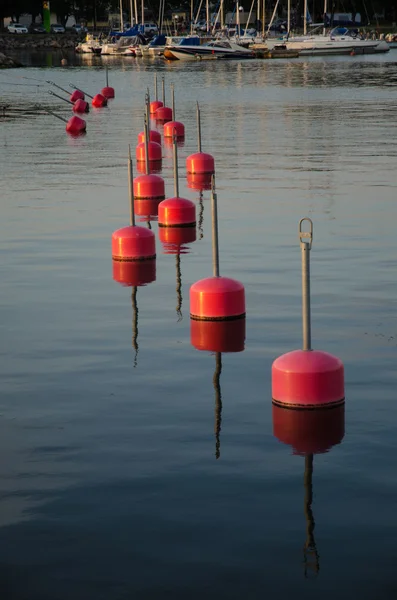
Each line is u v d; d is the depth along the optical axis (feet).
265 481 30.17
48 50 568.00
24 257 64.18
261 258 62.69
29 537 26.89
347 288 54.60
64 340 45.98
